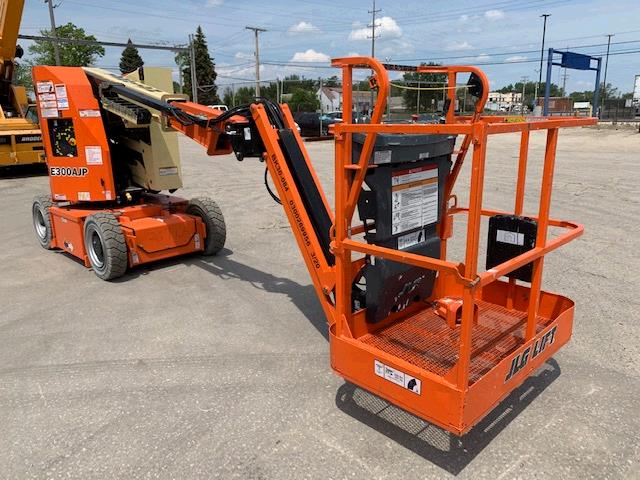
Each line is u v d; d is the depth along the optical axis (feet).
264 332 15.20
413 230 11.78
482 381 8.93
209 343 14.57
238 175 48.85
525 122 8.71
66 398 12.01
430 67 11.85
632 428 10.49
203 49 215.92
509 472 9.34
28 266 21.79
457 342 11.86
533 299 10.57
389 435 10.43
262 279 19.71
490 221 12.31
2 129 45.06
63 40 78.28
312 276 13.02
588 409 11.12
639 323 15.02
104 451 10.18
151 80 21.09
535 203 31.94
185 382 12.58
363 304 12.48
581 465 9.48
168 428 10.83
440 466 9.52
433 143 11.37
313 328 15.42
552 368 12.76
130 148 21.72
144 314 16.62
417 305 13.57
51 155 21.38
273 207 33.19
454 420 8.71
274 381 12.53
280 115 13.99
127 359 13.75
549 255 21.42
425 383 9.04
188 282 19.48
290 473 9.43
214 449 10.14
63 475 9.57
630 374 12.43
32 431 10.85
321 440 10.32
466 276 8.32
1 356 14.02
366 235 11.25
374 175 10.37
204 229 21.81
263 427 10.77
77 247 21.15
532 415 10.95
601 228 25.70
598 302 16.53
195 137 16.79
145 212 21.43
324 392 12.00
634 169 46.83
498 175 44.09
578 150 66.23
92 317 16.46
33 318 16.44
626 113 128.67
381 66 9.30
